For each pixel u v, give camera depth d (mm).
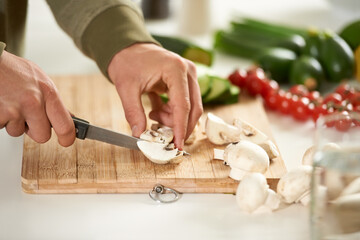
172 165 848
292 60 1136
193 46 1161
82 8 942
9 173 861
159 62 868
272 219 774
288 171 855
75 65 1209
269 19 1433
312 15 1458
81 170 832
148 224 764
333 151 681
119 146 887
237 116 1005
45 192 819
